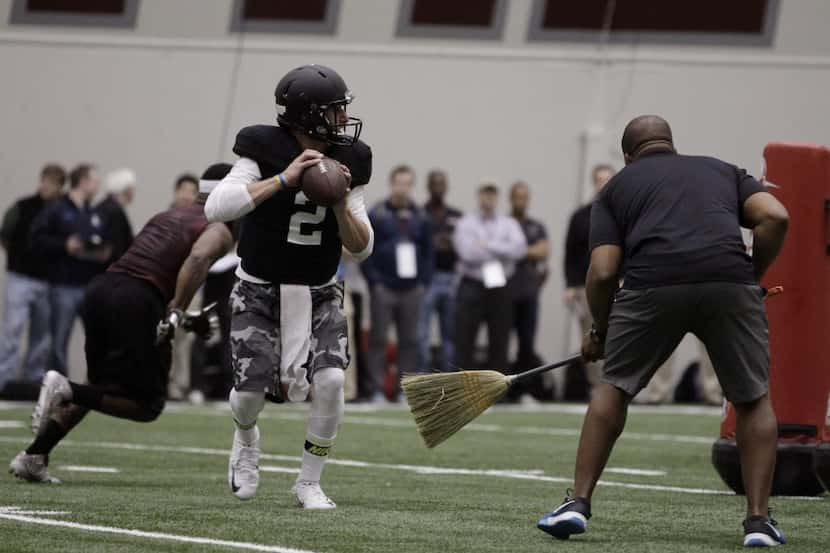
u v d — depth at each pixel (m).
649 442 28.50
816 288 19.17
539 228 41.47
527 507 17.25
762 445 14.09
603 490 19.61
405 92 48.62
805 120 46.28
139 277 19.25
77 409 19.17
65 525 14.85
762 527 13.85
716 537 14.73
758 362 14.09
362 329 42.88
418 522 15.55
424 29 48.69
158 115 49.12
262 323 16.42
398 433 29.64
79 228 37.75
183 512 16.08
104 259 38.16
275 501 17.38
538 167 47.72
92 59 49.56
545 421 34.22
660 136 14.97
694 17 47.22
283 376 16.38
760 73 46.53
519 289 41.06
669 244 14.12
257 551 13.17
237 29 48.97
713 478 21.58
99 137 49.38
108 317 19.06
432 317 45.81
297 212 16.17
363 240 16.28
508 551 13.45
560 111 47.72
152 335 19.17
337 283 16.73
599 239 14.50
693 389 43.88
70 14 49.94
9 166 49.66
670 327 14.18
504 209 47.88
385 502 17.62
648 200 14.38
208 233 18.89
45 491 18.20
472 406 15.51
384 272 39.44
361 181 16.45
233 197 15.77
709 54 46.88
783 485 19.11
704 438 29.58
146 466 21.95
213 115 48.75
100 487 18.78
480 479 20.92
